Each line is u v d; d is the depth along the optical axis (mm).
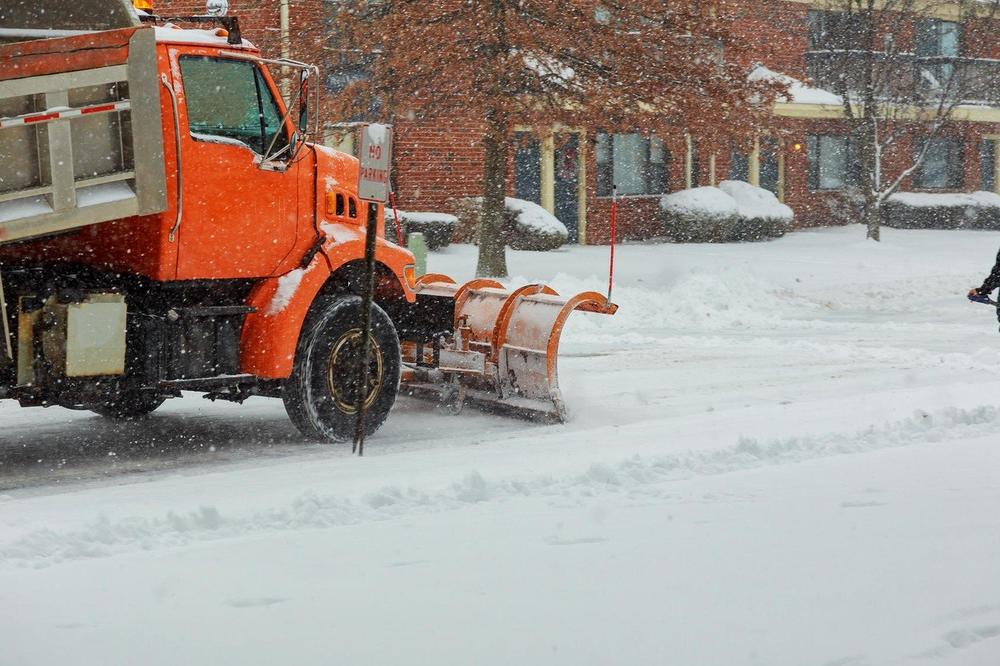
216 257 8492
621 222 32500
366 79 20172
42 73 7117
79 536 5879
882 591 4809
